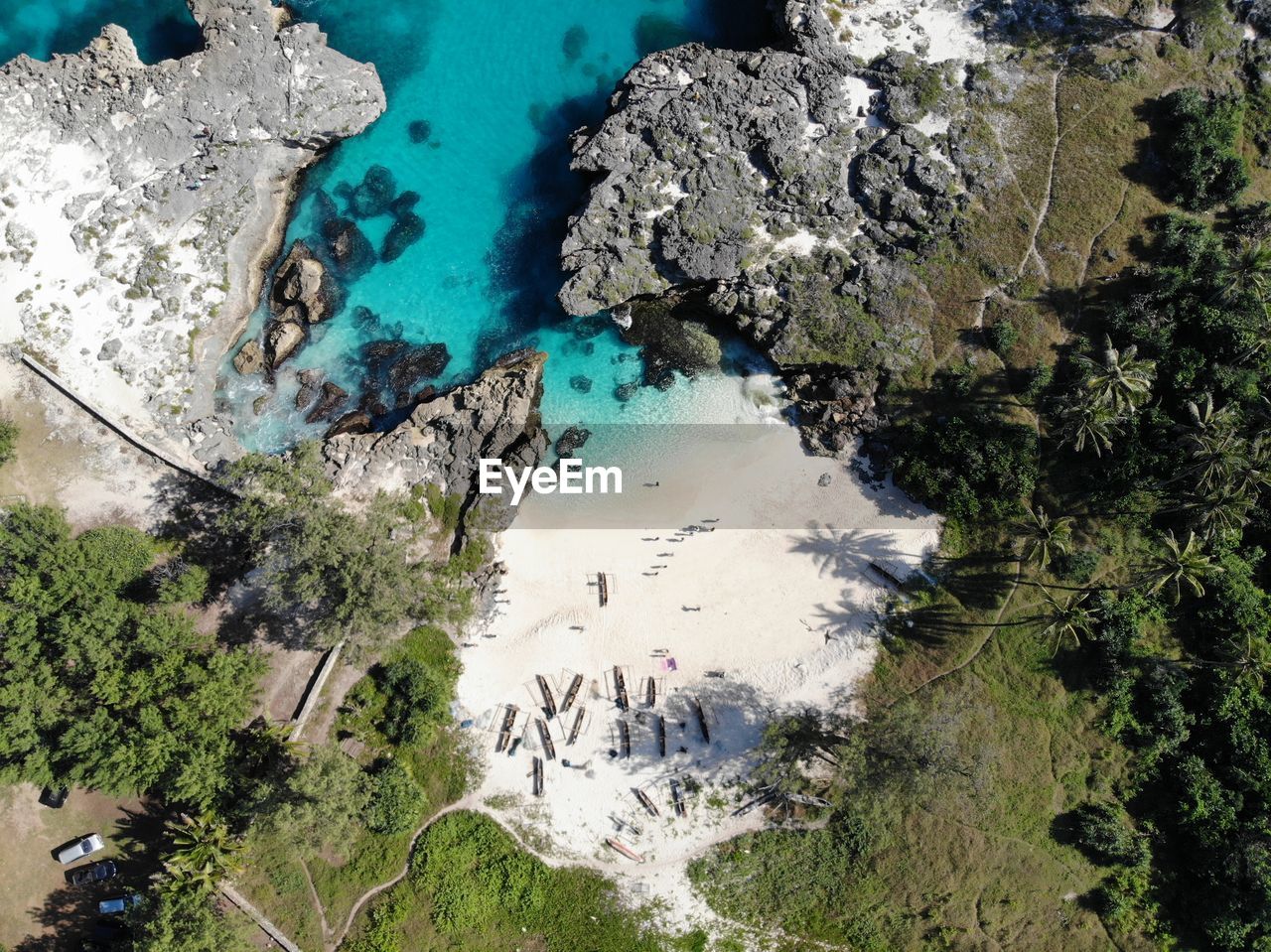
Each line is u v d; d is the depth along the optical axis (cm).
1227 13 4762
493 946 4381
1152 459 4303
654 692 4556
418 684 4441
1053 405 4519
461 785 4512
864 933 4312
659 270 4803
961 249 4681
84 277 4819
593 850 4459
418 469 4775
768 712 4541
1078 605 4422
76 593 4203
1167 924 4225
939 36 4838
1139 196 4644
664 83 4803
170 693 4144
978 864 4328
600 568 4694
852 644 4584
